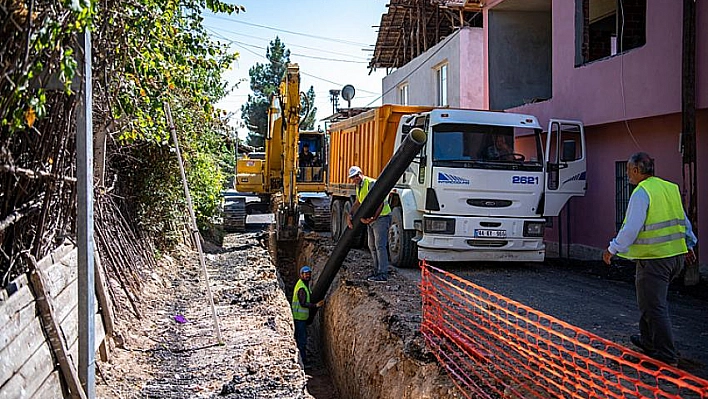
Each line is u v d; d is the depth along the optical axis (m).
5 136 4.08
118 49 6.19
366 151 13.56
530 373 5.63
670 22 10.37
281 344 8.42
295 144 16.20
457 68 19.86
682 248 5.68
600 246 13.09
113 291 8.33
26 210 4.73
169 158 11.82
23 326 4.46
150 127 8.20
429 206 10.82
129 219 10.86
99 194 7.77
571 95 13.41
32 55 3.98
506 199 11.02
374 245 11.35
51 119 4.77
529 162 11.16
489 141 11.15
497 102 18.02
